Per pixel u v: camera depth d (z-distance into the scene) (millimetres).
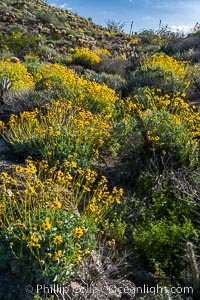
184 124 6188
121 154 5836
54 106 7090
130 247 4301
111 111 7641
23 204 3879
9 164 5461
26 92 8070
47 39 22078
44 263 3369
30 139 5883
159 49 18859
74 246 3588
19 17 24953
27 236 3520
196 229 4211
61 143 5602
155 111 6227
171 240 4102
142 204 4859
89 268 3646
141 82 10383
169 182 5102
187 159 5562
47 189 4344
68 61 16312
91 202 4453
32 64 12078
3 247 3502
